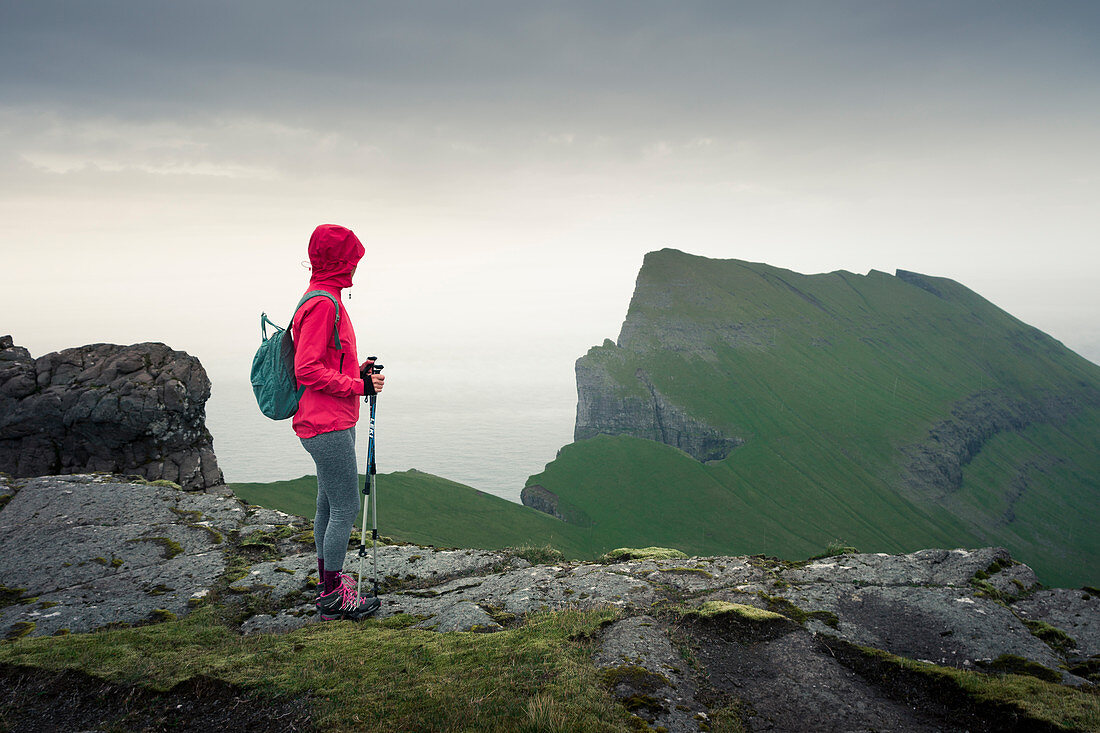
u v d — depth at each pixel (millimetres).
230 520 9820
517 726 3986
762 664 5254
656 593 6758
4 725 4359
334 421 5980
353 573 8008
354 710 4289
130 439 19453
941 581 6887
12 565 8086
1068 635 5797
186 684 4746
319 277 5945
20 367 19547
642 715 4293
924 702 4777
